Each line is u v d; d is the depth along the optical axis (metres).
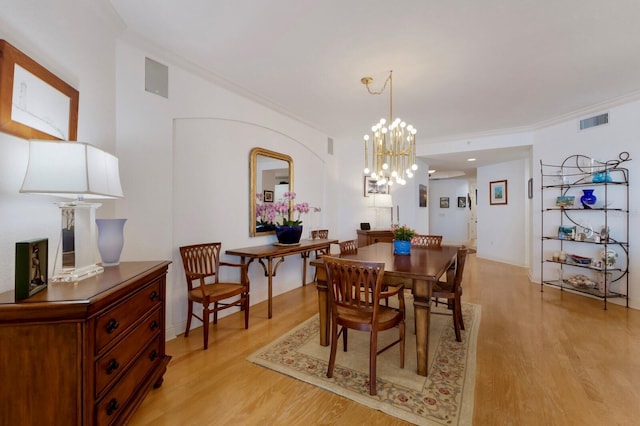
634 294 3.41
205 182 3.01
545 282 4.25
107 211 2.13
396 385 1.91
